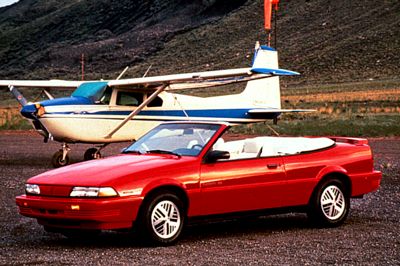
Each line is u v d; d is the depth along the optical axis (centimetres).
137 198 746
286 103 6256
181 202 785
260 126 3462
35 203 765
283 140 916
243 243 790
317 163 894
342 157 922
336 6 19588
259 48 2166
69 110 1767
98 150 1894
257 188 837
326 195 902
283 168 862
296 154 884
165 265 667
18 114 5222
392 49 14175
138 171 762
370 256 713
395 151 2191
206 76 1673
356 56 14412
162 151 841
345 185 927
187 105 1945
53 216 753
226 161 823
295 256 714
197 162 800
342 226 913
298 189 874
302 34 18175
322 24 18462
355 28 16988
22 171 1664
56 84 2108
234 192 819
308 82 13388
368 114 4162
